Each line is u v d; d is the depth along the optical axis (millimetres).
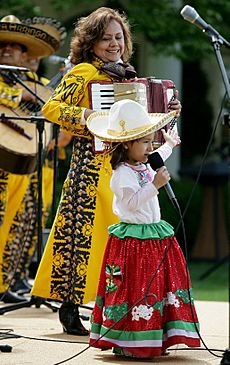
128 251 10047
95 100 11312
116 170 10203
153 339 9844
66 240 11703
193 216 28547
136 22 27031
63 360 10047
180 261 10227
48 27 17641
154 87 11203
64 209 11727
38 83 15023
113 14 11773
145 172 10305
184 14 10352
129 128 10031
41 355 10336
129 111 10086
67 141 17016
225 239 29000
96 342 10055
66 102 11531
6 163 14148
